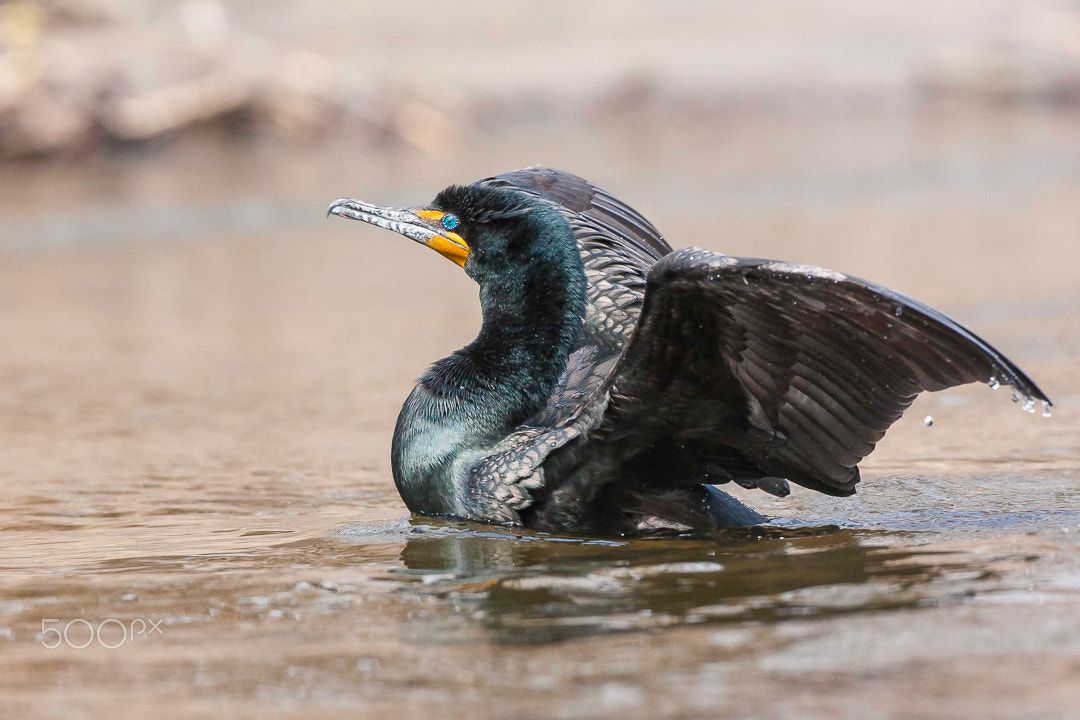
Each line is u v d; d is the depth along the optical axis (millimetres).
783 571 8008
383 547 8938
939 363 8039
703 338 8180
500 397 9555
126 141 36031
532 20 44156
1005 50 44781
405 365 16594
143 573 8484
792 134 39375
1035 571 7809
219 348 18078
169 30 39875
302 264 24906
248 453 12492
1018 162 34156
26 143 35000
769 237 25062
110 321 20203
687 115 40656
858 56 43812
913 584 7617
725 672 6230
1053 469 10742
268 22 42469
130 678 6531
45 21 39125
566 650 6625
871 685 6027
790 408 8594
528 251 9602
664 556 8484
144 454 12562
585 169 33688
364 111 37500
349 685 6289
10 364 17391
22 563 8828
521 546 8859
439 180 31562
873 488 10359
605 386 8664
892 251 23516
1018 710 5711
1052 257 22453
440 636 6949
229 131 37094
